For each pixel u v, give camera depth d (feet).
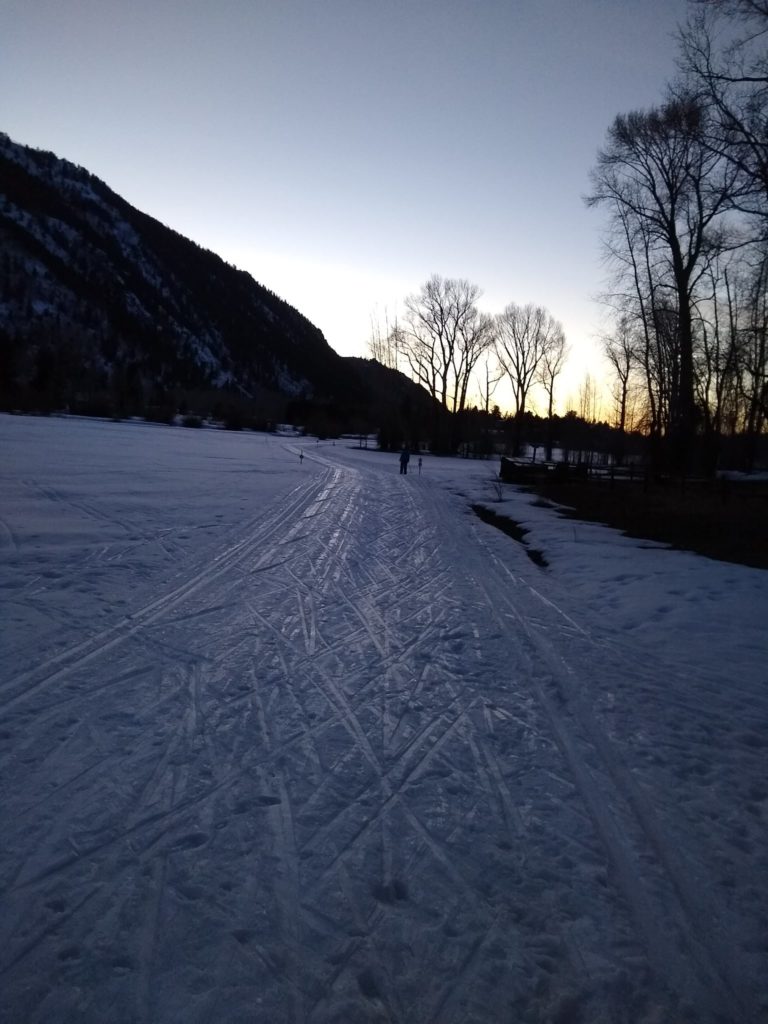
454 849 13.38
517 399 246.27
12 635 24.36
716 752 18.25
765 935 11.41
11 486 64.49
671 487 91.25
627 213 102.06
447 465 167.43
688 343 99.40
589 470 115.75
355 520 60.54
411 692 21.53
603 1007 9.84
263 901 11.59
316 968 10.23
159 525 49.73
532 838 13.88
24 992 9.51
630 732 19.27
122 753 16.53
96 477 77.05
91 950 10.30
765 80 51.49
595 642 27.73
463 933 11.12
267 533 50.26
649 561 44.11
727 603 33.73
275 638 26.22
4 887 11.57
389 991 9.91
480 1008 9.71
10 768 15.53
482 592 35.81
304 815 14.30
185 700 19.90
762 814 15.23
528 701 21.24
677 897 12.25
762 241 58.59
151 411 292.81
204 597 31.50
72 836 13.12
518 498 89.71
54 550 38.81
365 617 29.91
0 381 276.21
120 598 30.32
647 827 14.48
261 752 17.02
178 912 11.21
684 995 10.11
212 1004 9.49
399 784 15.81
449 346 231.71
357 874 12.43
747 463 147.33
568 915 11.65
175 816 13.98
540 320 240.12
